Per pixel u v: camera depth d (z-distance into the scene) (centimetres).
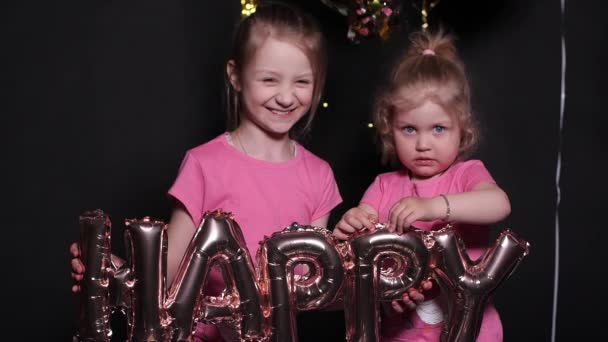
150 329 148
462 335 162
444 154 183
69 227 284
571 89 284
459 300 162
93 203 285
